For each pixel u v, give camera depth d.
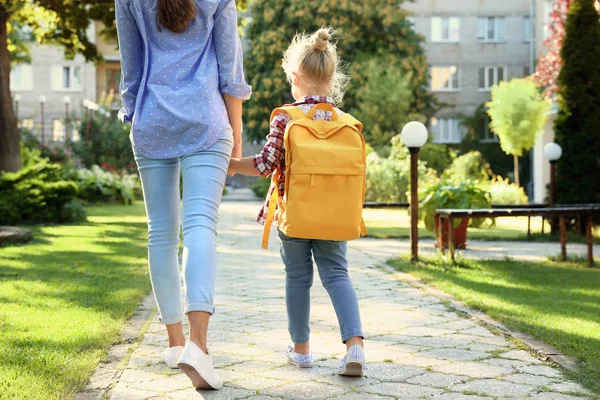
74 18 17.56
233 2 3.09
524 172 36.09
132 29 3.06
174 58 3.00
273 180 3.41
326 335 4.19
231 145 3.08
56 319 4.41
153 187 3.09
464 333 4.27
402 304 5.29
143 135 2.99
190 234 2.92
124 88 3.13
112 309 4.81
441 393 3.05
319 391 3.06
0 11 15.92
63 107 40.84
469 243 11.30
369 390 3.08
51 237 10.85
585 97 12.78
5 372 3.13
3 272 6.68
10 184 13.67
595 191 12.72
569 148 12.80
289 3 35.62
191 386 3.09
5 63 16.08
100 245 9.70
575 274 7.29
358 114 33.81
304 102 3.33
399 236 12.02
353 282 6.46
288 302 3.44
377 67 34.16
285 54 3.49
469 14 40.50
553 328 4.32
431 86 40.69
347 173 3.14
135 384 3.11
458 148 39.22
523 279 6.84
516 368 3.46
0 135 15.98
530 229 13.24
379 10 35.50
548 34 29.38
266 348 3.85
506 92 24.03
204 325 2.82
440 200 10.08
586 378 3.25
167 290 3.25
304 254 3.41
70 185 14.17
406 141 8.20
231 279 6.65
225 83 3.08
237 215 17.52
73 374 3.15
